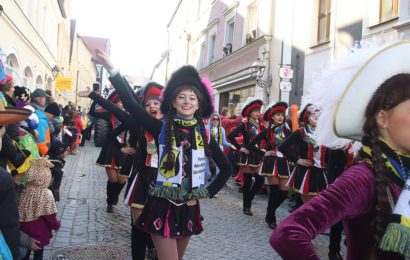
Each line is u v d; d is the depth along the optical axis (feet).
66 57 108.06
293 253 4.19
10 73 16.70
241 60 51.88
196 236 17.37
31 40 51.37
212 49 70.49
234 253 15.30
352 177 4.52
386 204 4.33
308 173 16.20
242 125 23.48
